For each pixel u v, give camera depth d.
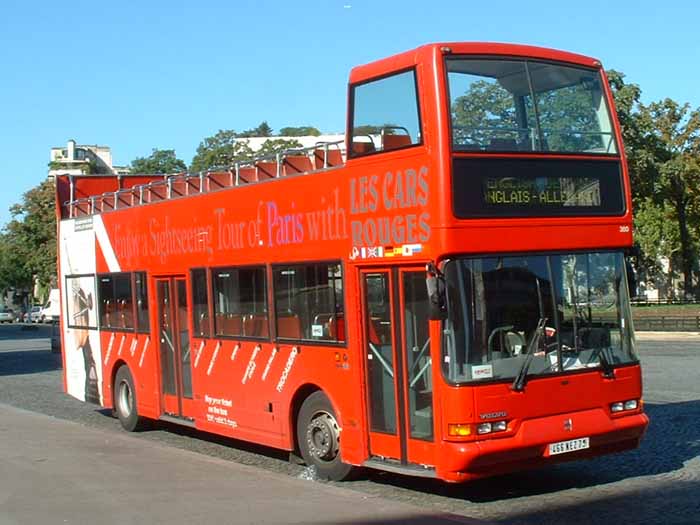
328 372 10.57
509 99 9.40
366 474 10.98
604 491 9.64
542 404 9.05
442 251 8.80
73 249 18.23
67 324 18.59
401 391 9.45
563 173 9.61
